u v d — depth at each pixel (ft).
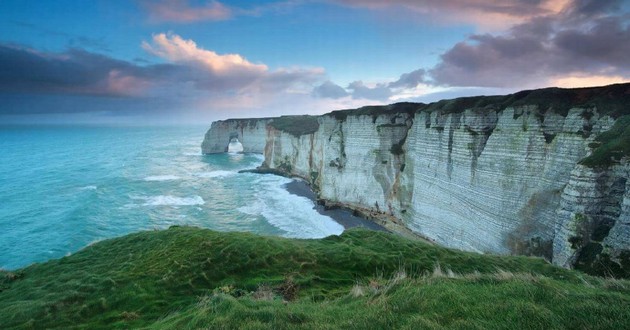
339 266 58.49
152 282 51.49
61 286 53.16
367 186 201.46
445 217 145.38
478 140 129.49
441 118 151.12
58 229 174.70
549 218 104.47
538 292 29.63
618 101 101.04
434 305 28.60
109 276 54.80
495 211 119.34
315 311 31.37
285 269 56.03
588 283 46.62
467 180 132.36
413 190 171.22
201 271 54.19
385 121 195.42
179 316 37.40
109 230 177.99
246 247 61.31
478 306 27.30
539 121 110.93
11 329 41.91
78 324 42.70
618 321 23.35
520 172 113.19
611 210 88.07
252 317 28.35
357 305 33.22
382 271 57.57
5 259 142.41
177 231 76.59
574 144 101.30
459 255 67.31
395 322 26.40
